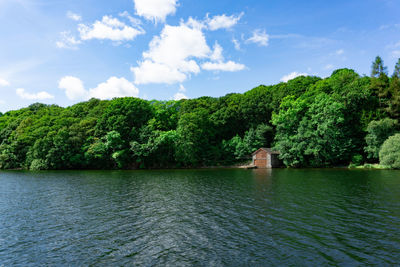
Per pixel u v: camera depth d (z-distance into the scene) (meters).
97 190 32.06
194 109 90.25
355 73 76.88
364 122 62.91
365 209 20.41
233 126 91.12
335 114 62.97
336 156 63.59
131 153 76.88
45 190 32.53
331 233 15.26
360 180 36.84
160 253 12.93
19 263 12.22
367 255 12.25
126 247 13.84
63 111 100.62
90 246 14.11
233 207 21.94
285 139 71.25
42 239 15.29
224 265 11.44
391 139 54.25
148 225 17.52
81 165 77.38
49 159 73.56
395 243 13.61
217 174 52.97
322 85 75.19
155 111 89.25
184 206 22.67
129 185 36.41
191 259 12.14
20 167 82.69
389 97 63.16
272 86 103.75
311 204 22.44
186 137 76.62
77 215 20.31
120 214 20.41
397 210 20.00
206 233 15.69
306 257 12.11
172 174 54.09
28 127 84.62
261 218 18.53
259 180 40.41
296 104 72.50
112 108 79.50
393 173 45.31
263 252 12.75
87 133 78.31
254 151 80.56
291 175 46.88
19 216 20.22
